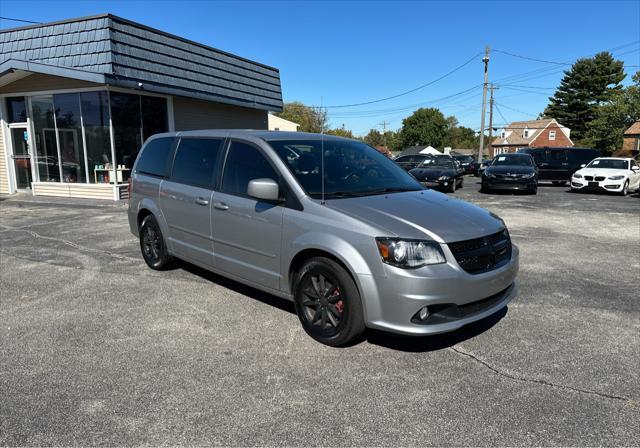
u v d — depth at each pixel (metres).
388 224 3.42
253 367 3.36
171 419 2.74
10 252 6.85
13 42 12.56
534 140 63.25
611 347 3.70
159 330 4.02
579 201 13.76
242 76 16.83
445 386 3.11
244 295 4.91
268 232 4.02
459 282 3.30
